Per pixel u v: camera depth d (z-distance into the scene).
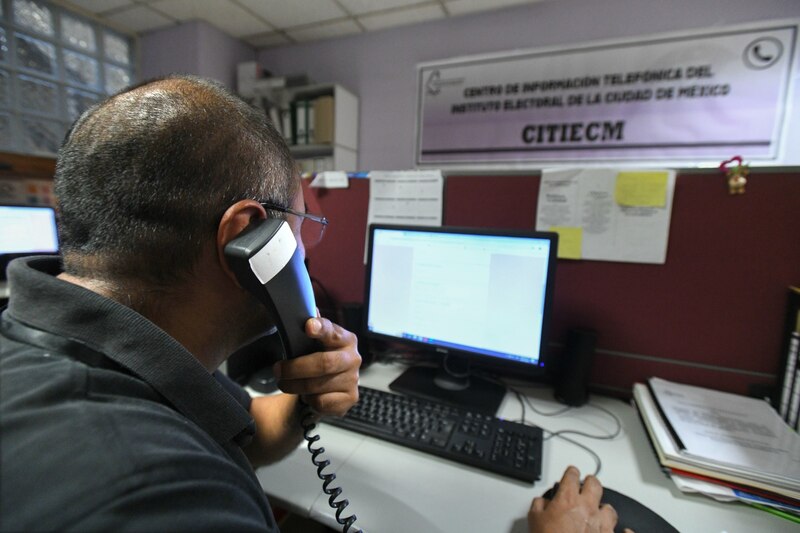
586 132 2.46
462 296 0.86
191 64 2.88
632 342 0.89
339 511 0.50
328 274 1.16
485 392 0.88
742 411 0.73
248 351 0.91
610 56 2.36
